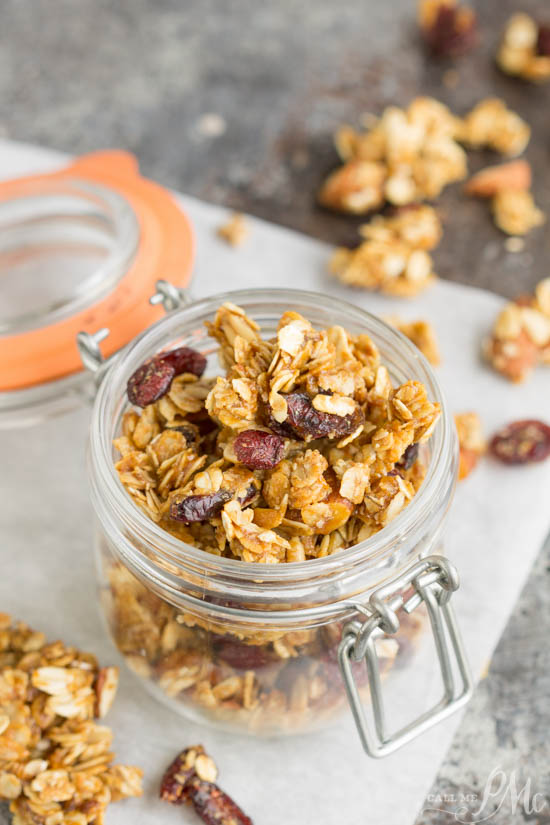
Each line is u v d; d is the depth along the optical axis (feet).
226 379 1.13
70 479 1.48
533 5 2.10
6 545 1.42
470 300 1.62
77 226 1.58
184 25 2.10
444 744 1.28
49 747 1.26
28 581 1.40
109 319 1.39
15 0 2.12
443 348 1.58
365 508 1.10
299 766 1.27
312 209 1.79
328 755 1.28
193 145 1.88
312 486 1.09
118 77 1.99
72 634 1.36
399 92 1.96
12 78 2.00
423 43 2.05
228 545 1.12
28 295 1.57
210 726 1.28
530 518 1.43
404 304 1.62
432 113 1.82
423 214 1.71
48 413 1.41
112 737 1.27
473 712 1.33
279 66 2.01
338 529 1.12
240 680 1.17
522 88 1.97
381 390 1.14
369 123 1.91
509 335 1.54
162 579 1.11
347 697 1.16
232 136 1.89
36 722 1.26
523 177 1.77
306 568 1.05
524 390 1.54
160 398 1.18
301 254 1.68
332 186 1.76
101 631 1.36
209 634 1.14
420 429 1.11
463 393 1.53
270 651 1.14
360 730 1.11
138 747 1.28
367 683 1.20
